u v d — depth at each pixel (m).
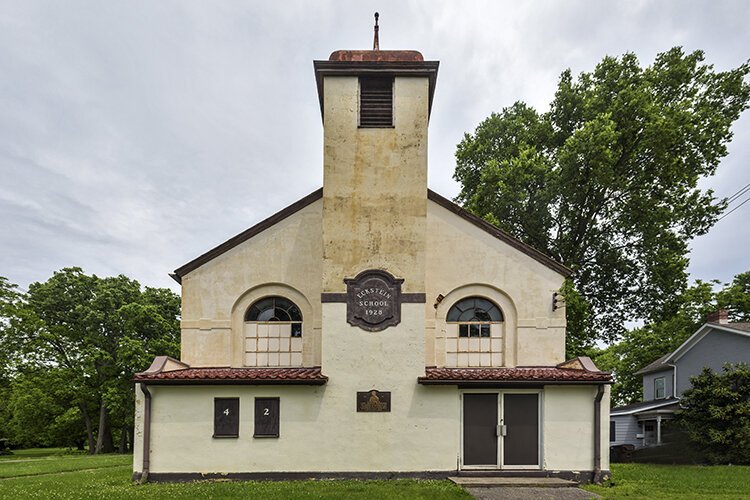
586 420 14.45
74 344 41.25
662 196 26.47
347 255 15.16
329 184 15.48
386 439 14.30
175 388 14.34
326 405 14.40
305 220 17.05
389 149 15.65
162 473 14.00
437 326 16.91
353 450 14.23
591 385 14.58
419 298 14.96
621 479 14.96
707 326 29.16
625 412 30.12
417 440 14.31
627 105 24.53
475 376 14.41
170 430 14.16
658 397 34.78
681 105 25.06
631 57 26.47
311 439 14.25
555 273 17.02
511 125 29.97
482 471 14.27
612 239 27.94
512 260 17.09
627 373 44.84
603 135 23.36
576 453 14.30
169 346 40.69
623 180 25.73
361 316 14.86
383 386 14.53
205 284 16.73
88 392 40.31
